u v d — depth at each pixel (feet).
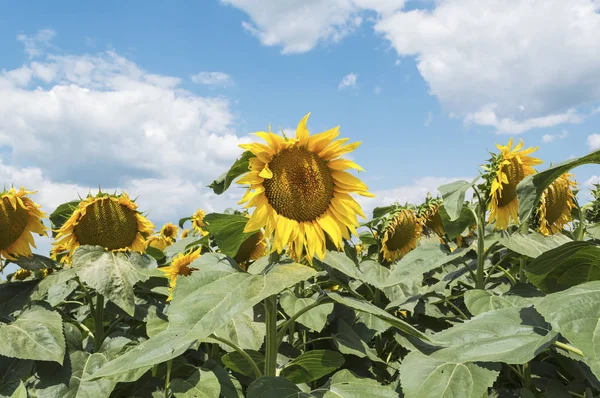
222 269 3.04
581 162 2.78
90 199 4.84
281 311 5.12
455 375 2.60
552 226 4.96
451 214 4.05
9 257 4.58
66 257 4.88
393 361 5.12
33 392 4.12
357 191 3.27
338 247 3.16
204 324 2.44
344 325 4.58
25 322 3.89
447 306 5.27
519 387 4.15
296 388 2.84
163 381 4.07
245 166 3.21
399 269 4.37
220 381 3.81
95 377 2.65
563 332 2.27
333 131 3.16
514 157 4.39
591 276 3.47
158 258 6.56
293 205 3.10
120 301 4.24
